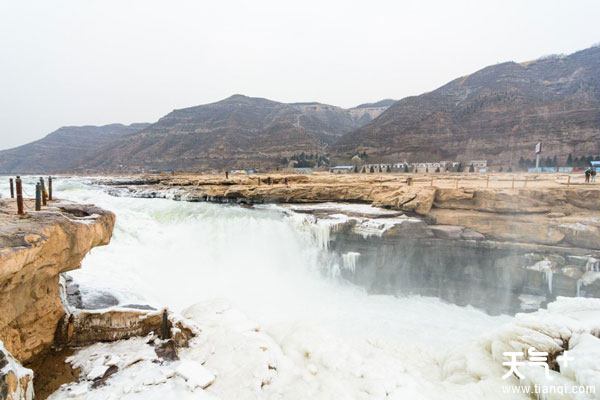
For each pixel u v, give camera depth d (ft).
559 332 20.53
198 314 24.82
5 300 15.05
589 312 23.71
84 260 39.34
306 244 63.31
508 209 60.39
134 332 21.09
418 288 58.80
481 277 57.16
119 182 157.99
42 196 22.62
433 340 36.24
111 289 30.04
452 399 17.94
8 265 12.97
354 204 85.05
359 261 59.21
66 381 16.56
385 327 39.68
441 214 63.93
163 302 35.19
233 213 76.43
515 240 56.08
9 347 15.57
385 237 58.13
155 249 52.54
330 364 20.39
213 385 16.85
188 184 123.54
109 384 16.28
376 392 17.70
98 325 20.68
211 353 19.53
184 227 63.46
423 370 23.36
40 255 15.88
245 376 17.54
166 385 16.30
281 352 21.84
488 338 23.17
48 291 19.27
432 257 59.57
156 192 112.68
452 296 57.47
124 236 53.78
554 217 55.83
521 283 54.34
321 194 90.38
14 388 12.37
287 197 92.48
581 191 56.90
